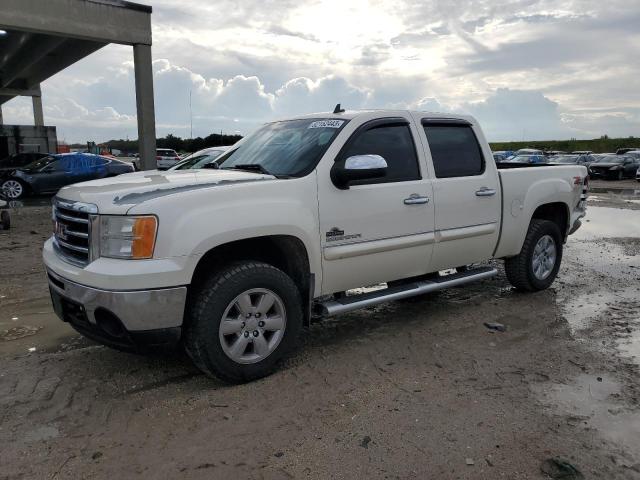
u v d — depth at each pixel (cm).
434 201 477
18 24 1370
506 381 385
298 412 338
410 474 276
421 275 503
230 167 459
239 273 362
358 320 523
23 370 400
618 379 389
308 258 400
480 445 302
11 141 2756
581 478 273
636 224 1229
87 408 342
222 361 360
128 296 325
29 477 271
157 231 332
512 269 600
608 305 574
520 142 9331
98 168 1878
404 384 379
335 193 413
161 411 339
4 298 593
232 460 286
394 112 474
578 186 651
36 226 1155
